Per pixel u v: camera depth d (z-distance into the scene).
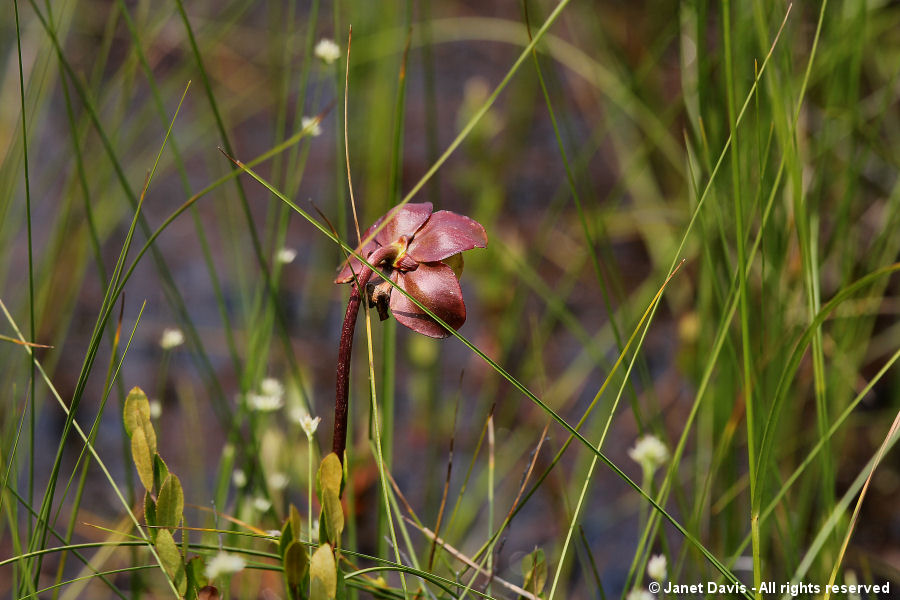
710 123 1.39
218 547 1.15
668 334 1.79
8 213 1.83
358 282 1.12
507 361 1.75
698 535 1.29
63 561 1.21
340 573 1.11
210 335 1.76
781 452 1.42
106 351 1.69
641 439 1.28
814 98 1.72
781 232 1.38
